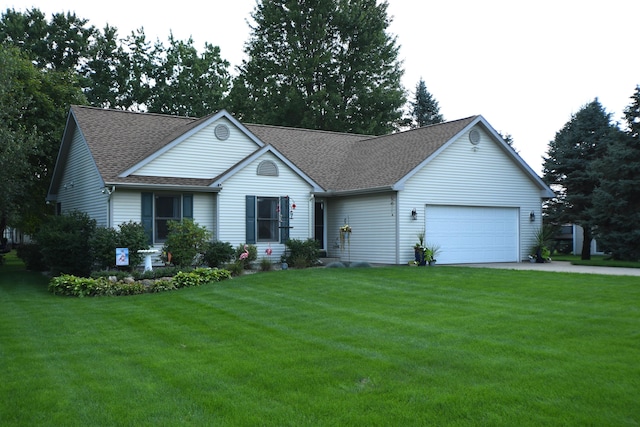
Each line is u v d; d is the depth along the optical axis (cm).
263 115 3931
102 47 3812
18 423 520
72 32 3547
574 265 2081
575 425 496
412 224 1994
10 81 2008
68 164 2259
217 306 1150
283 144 2470
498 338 817
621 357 704
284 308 1109
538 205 2339
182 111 4106
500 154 2228
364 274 1620
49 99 2542
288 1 3888
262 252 1981
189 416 533
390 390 600
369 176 2122
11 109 1972
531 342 790
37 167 2655
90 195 1956
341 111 3866
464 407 543
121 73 3928
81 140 2072
